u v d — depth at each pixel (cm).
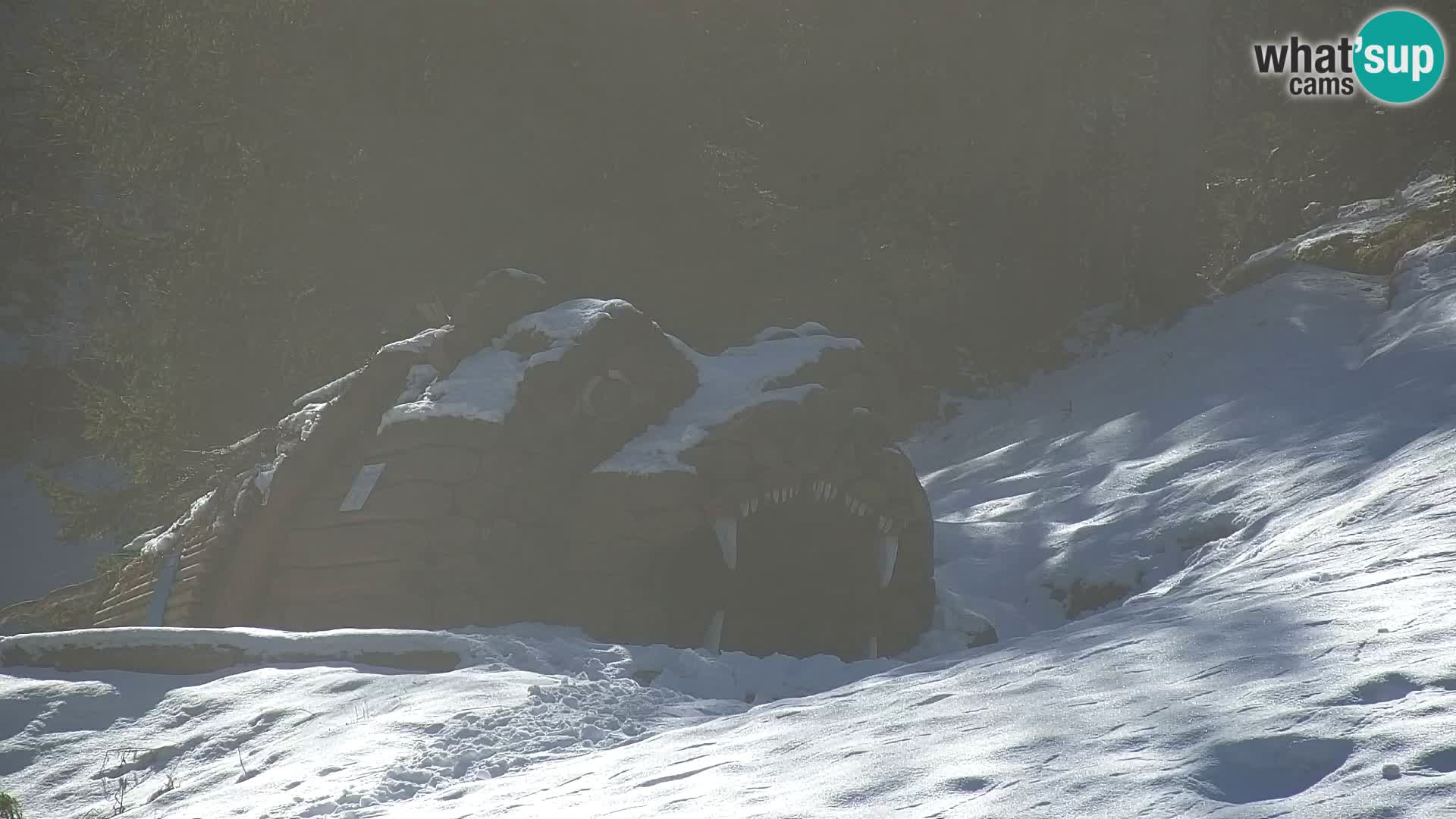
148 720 995
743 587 1416
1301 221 3438
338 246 2323
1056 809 473
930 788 523
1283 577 941
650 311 2448
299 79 2325
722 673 1069
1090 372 2712
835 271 2669
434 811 673
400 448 1372
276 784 798
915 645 1536
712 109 2586
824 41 2752
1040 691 644
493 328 1470
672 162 2473
